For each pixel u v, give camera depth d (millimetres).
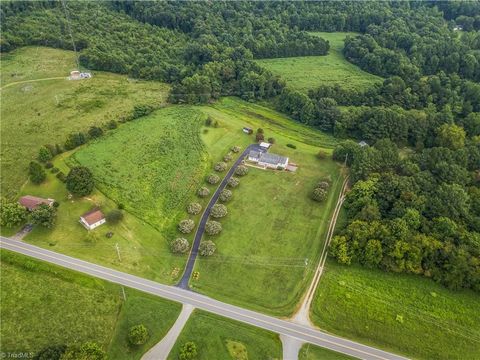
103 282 80375
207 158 121750
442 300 80688
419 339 73938
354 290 82062
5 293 76312
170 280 82500
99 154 117438
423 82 153000
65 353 62406
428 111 140000
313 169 120125
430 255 84938
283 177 115562
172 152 122250
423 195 96375
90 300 76438
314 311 77875
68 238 89312
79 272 81812
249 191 109188
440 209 92375
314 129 146625
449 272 82688
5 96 143625
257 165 120188
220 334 72438
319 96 154375
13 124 127688
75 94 148625
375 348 72438
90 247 87562
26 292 76750
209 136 132750
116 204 99812
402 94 151500
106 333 71375
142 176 110562
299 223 99250
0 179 104250
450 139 123688
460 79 156875
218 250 90062
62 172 107875
